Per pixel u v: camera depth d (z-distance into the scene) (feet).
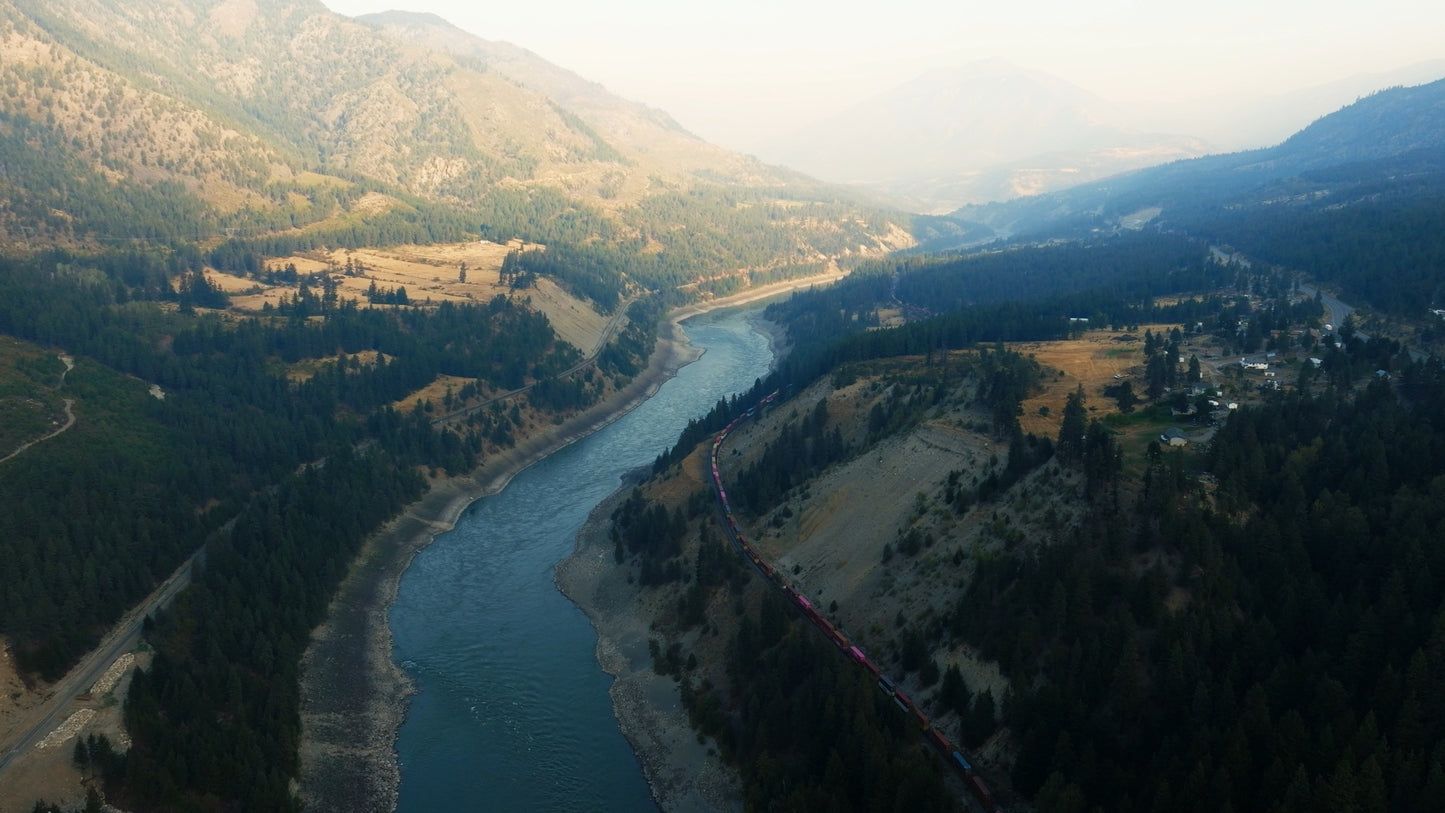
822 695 343.87
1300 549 325.42
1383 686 263.08
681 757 372.79
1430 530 321.52
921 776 291.58
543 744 389.60
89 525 465.06
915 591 399.65
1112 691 301.43
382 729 398.62
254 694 385.29
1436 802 231.91
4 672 370.94
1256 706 266.98
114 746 342.03
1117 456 381.60
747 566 474.08
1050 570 343.87
